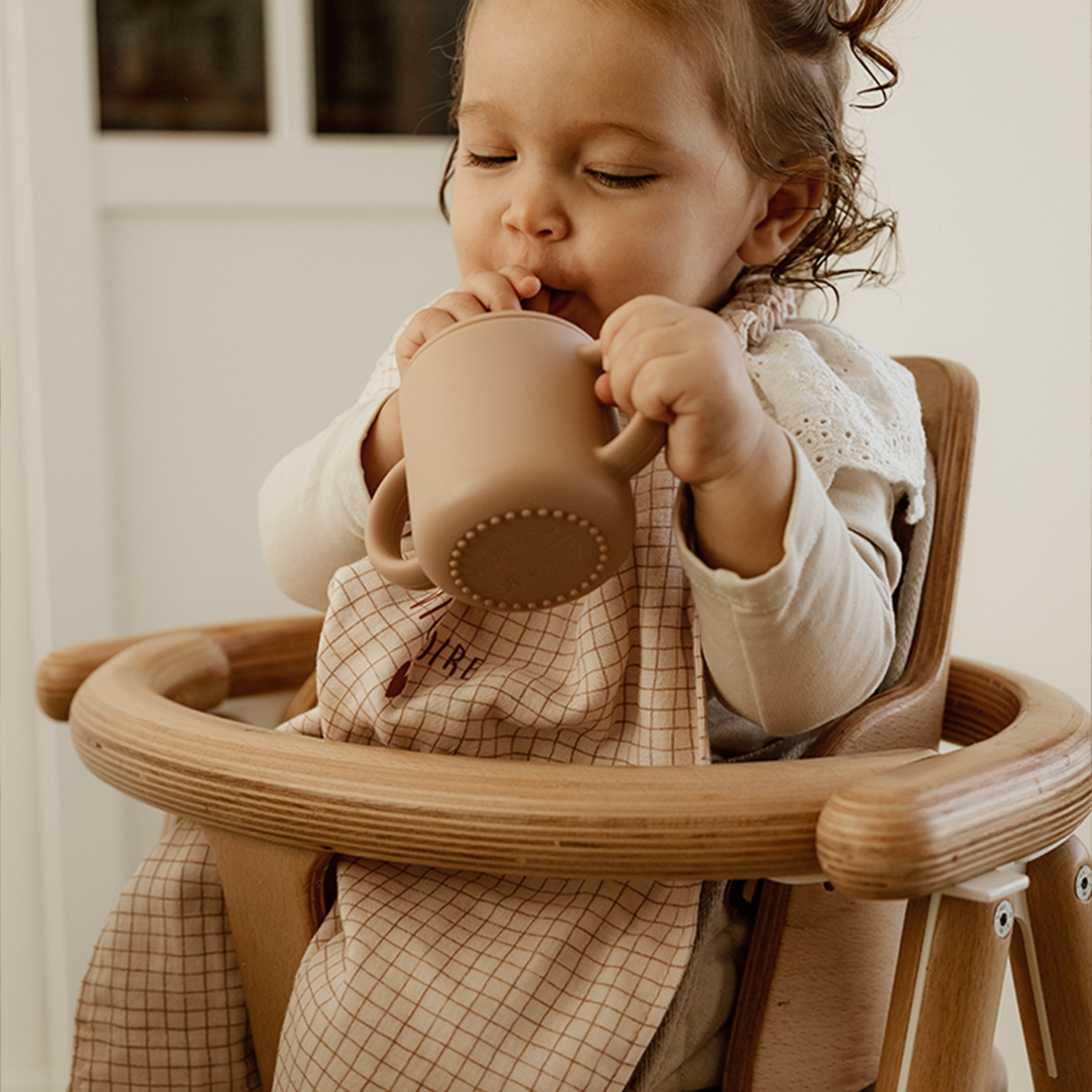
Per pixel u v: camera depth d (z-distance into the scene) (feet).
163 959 2.54
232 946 2.56
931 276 4.00
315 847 2.05
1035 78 3.61
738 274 2.95
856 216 3.30
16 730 5.21
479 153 2.52
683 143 2.46
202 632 3.40
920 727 2.58
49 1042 5.33
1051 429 3.58
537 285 2.42
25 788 5.24
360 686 2.45
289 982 2.31
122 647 3.18
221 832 2.31
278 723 3.60
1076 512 3.49
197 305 5.32
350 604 2.49
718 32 2.50
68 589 5.16
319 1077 2.16
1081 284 3.48
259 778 2.07
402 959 2.22
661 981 2.22
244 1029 2.57
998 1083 2.57
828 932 2.38
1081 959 2.41
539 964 2.22
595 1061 2.15
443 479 1.84
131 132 5.17
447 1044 2.15
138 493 5.36
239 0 5.18
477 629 2.52
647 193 2.46
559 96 2.38
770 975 2.35
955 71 3.88
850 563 2.16
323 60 5.29
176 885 2.55
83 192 5.05
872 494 2.53
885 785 1.78
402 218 5.43
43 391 5.06
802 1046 2.39
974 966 2.02
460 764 1.98
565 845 1.87
